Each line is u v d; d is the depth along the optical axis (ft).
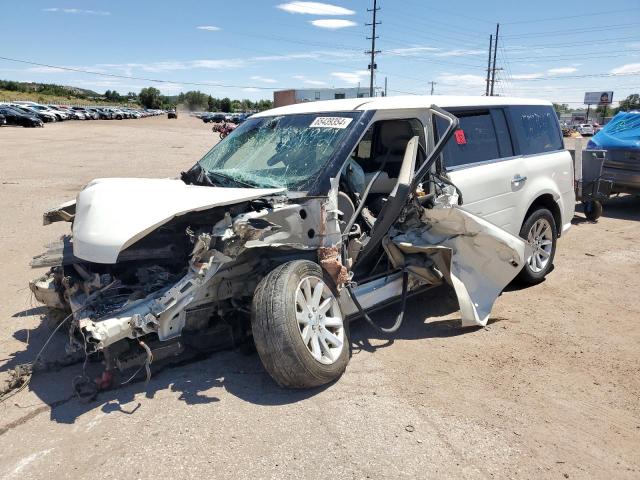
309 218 13.37
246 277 13.38
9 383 12.80
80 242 11.52
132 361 12.10
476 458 10.23
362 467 9.91
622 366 13.91
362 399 12.13
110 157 69.51
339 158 14.21
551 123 22.03
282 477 9.64
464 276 15.99
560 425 11.34
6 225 29.25
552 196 20.72
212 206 11.90
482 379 13.16
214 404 11.92
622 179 34.14
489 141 18.60
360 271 15.64
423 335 15.70
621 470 9.99
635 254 24.80
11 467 10.00
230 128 82.94
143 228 11.28
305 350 11.85
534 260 20.15
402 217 15.39
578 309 17.85
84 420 11.41
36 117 145.28
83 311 11.84
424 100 16.69
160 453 10.30
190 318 12.69
